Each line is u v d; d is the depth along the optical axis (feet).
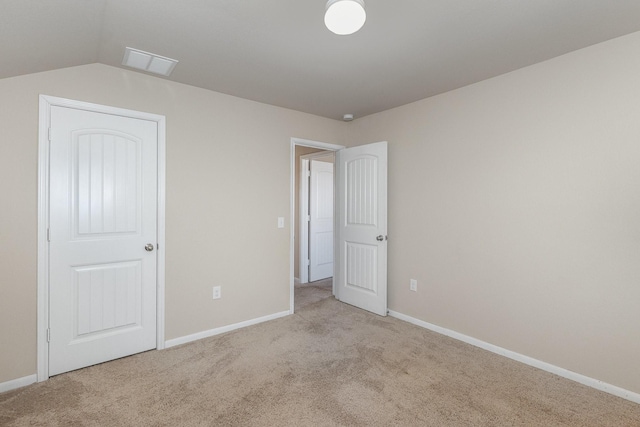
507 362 8.21
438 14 5.82
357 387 7.04
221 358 8.34
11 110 6.78
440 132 10.05
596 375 7.06
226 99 10.01
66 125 7.47
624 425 5.88
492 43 6.91
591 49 7.06
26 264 6.99
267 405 6.40
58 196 7.39
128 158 8.34
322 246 17.28
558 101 7.56
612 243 6.85
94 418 5.96
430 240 10.38
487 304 8.95
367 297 12.07
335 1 4.32
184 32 6.45
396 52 7.30
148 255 8.70
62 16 5.37
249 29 6.34
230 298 10.19
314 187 16.76
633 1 5.44
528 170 8.09
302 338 9.62
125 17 5.90
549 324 7.77
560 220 7.57
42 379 7.18
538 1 5.46
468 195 9.36
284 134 11.43
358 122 12.87
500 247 8.66
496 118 8.69
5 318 6.81
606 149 6.89
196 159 9.42
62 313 7.47
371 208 11.85
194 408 6.29
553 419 6.04
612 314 6.86
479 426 5.82
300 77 8.70
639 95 6.49
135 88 8.36
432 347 9.05
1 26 5.06
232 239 10.19
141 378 7.34
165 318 8.93
